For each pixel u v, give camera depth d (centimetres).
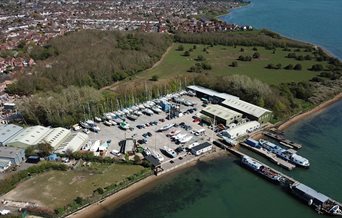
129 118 15350
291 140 13562
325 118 15488
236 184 11100
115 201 10325
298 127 14650
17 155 11800
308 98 17112
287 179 10962
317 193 10069
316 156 12444
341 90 18450
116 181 11000
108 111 15912
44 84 19338
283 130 14400
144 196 10575
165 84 18575
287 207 10031
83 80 19838
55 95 15788
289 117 15400
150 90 17750
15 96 18688
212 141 13438
